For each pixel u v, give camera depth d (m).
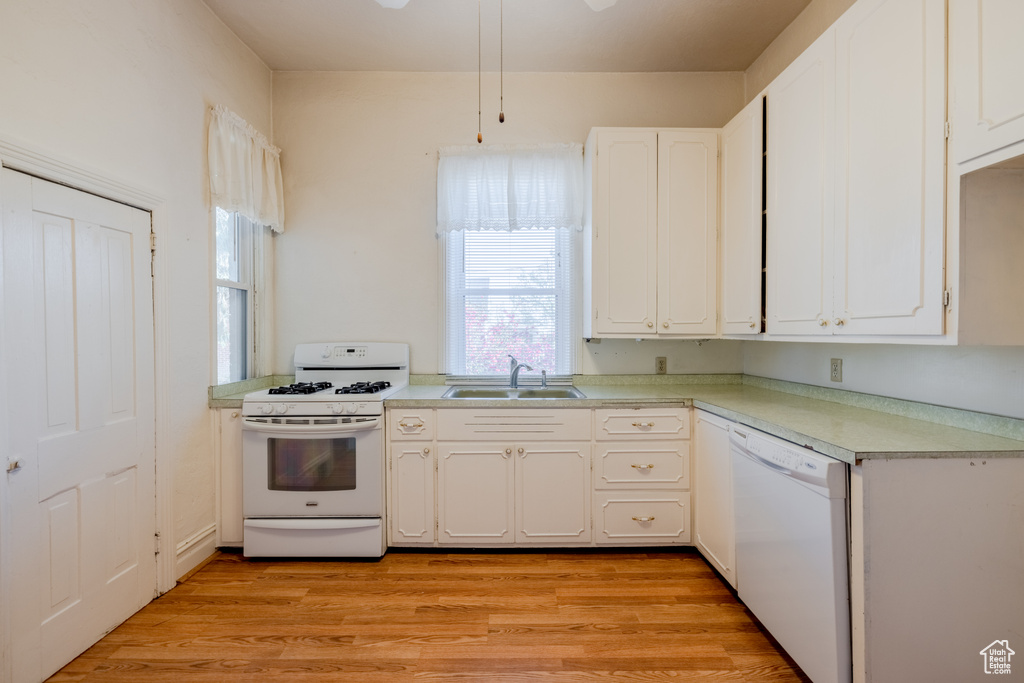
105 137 1.78
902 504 1.28
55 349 1.60
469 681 1.57
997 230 1.25
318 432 2.34
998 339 1.26
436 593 2.09
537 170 2.88
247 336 2.88
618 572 2.27
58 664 1.60
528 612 1.94
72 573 1.66
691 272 2.62
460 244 3.05
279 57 2.85
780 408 2.05
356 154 3.01
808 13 2.36
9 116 1.44
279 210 2.96
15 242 1.46
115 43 1.83
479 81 2.98
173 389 2.16
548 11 2.41
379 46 2.73
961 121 1.22
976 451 1.29
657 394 2.61
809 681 1.56
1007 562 1.30
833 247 1.71
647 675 1.60
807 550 1.43
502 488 2.44
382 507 2.41
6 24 1.42
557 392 2.85
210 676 1.59
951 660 1.29
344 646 1.74
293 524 2.36
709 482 2.26
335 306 3.03
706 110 3.00
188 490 2.26
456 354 3.05
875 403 1.96
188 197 2.26
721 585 2.15
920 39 1.33
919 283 1.35
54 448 1.59
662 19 2.48
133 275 1.94
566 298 3.03
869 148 1.53
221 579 2.21
